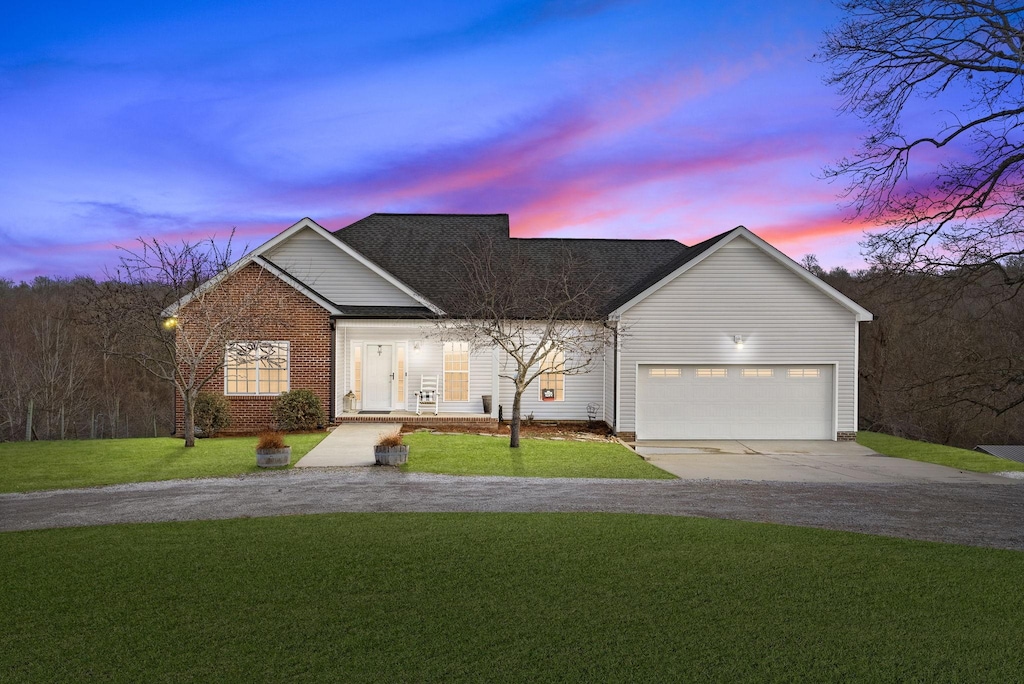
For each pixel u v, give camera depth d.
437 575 8.55
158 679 5.98
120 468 16.06
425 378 25.14
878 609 7.61
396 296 25.11
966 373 22.84
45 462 16.83
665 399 24.17
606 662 6.34
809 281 24.05
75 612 7.36
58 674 6.06
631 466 17.20
